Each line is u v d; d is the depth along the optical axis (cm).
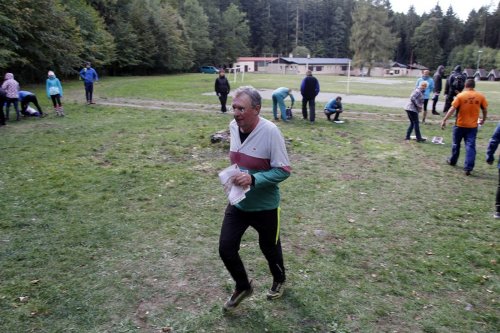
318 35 12006
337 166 774
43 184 636
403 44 11969
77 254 415
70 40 3178
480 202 590
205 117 1377
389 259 414
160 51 5784
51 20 2881
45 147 899
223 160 797
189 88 2731
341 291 355
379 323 312
